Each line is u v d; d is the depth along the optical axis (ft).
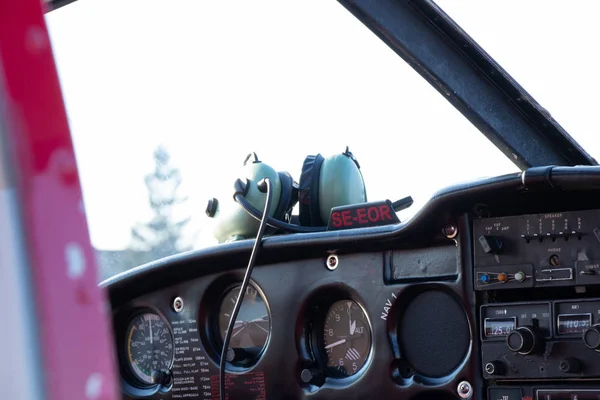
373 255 7.62
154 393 8.98
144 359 9.21
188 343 8.81
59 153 1.18
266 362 8.24
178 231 45.11
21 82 1.16
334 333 7.98
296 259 8.11
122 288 9.02
